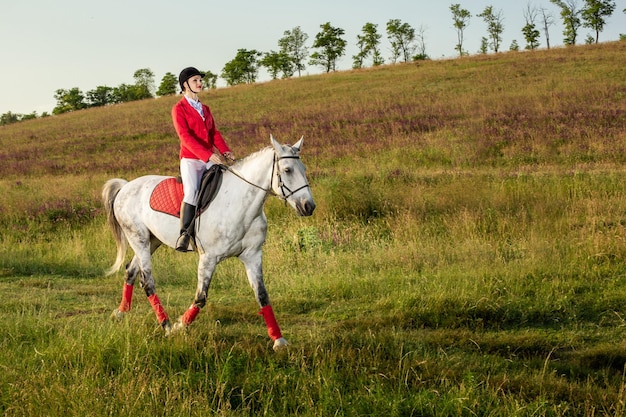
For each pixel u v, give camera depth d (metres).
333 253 10.55
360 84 46.28
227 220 6.35
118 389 5.06
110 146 32.06
